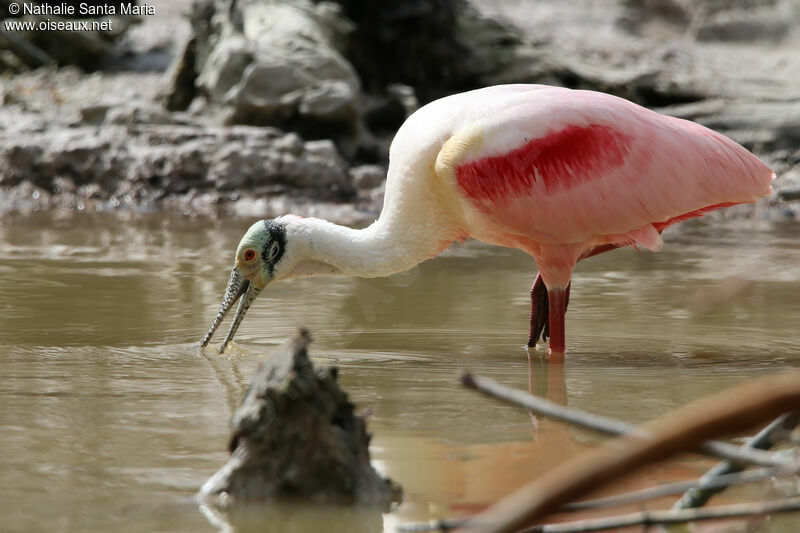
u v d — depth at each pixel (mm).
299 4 27328
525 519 2859
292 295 14531
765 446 4992
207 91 26766
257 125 25578
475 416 8594
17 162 24234
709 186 11883
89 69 32406
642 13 43312
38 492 6613
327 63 25688
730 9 43031
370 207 23297
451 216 11977
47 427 8062
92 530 6000
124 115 25719
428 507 6406
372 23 28312
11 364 10336
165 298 13875
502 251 18703
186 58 27984
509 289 15117
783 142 26141
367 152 26312
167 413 8500
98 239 18812
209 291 14367
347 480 6414
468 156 11555
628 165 11773
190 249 17828
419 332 12312
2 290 14195
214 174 23891
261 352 11188
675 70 33219
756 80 31672
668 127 11992
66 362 10469
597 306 13992
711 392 9523
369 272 11930
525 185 11648
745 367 10633
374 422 8391
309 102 25172
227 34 27234
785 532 5879
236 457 6523
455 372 10336
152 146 24469
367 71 28453
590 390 9633
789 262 17219
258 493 6406
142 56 32844
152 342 11531
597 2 43906
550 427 8250
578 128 11773
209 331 11570
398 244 11891
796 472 4453
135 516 6211
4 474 6949
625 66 32562
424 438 7938
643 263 17344
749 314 13383
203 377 9898
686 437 2818
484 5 43812
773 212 23328
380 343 11719
